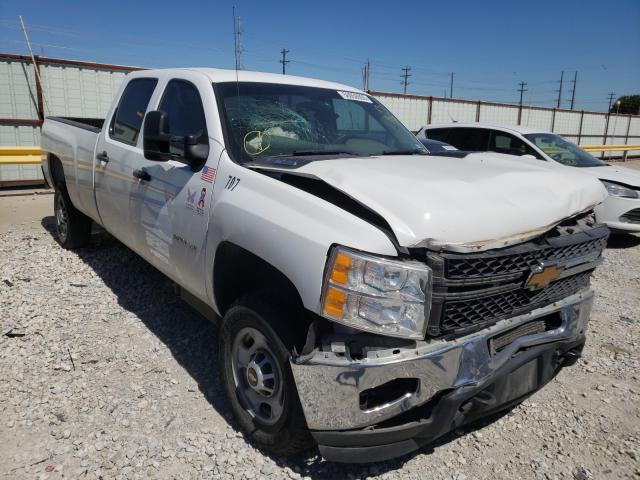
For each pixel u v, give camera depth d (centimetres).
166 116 320
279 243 245
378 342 228
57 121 590
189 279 332
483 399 252
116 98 467
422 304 222
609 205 794
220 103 333
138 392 326
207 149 319
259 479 260
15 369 345
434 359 230
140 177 376
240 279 303
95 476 256
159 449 277
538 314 273
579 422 323
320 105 380
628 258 727
